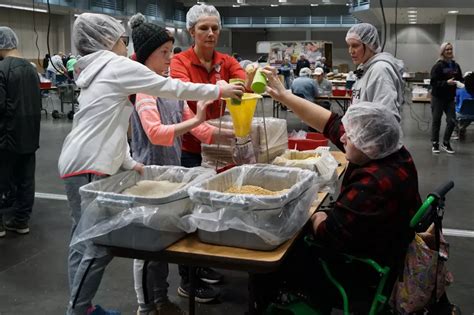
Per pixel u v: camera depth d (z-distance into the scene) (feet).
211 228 4.98
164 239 5.01
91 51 6.25
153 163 7.15
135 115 7.06
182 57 7.78
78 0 44.70
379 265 5.39
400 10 36.37
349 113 5.57
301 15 68.95
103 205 5.02
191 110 7.56
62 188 15.96
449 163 19.83
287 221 5.00
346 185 5.72
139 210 4.90
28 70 11.41
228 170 5.97
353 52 9.62
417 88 31.91
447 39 50.47
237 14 70.28
